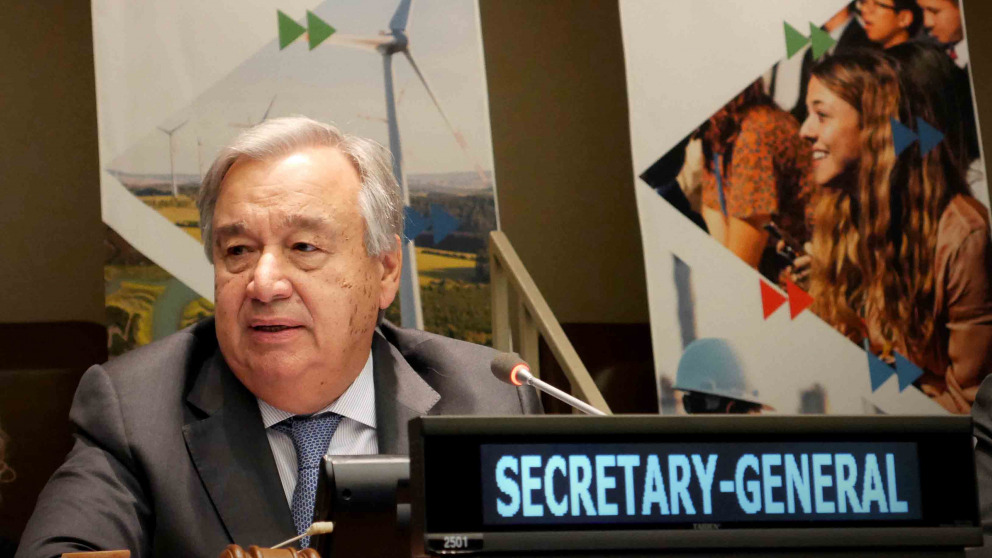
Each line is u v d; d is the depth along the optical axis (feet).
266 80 9.24
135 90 9.00
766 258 9.62
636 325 12.08
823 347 9.62
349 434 4.99
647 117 9.67
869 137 9.80
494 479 2.27
